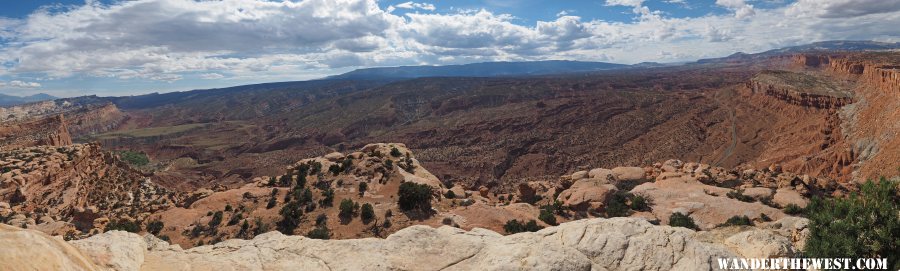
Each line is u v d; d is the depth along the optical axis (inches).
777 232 693.9
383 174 2078.0
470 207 1614.2
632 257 469.7
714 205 1520.7
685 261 463.5
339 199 1801.2
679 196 1652.3
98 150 3521.2
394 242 529.7
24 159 2775.6
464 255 502.6
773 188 1729.8
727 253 485.7
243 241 539.8
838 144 4192.9
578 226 527.8
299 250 521.3
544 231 546.6
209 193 2065.7
